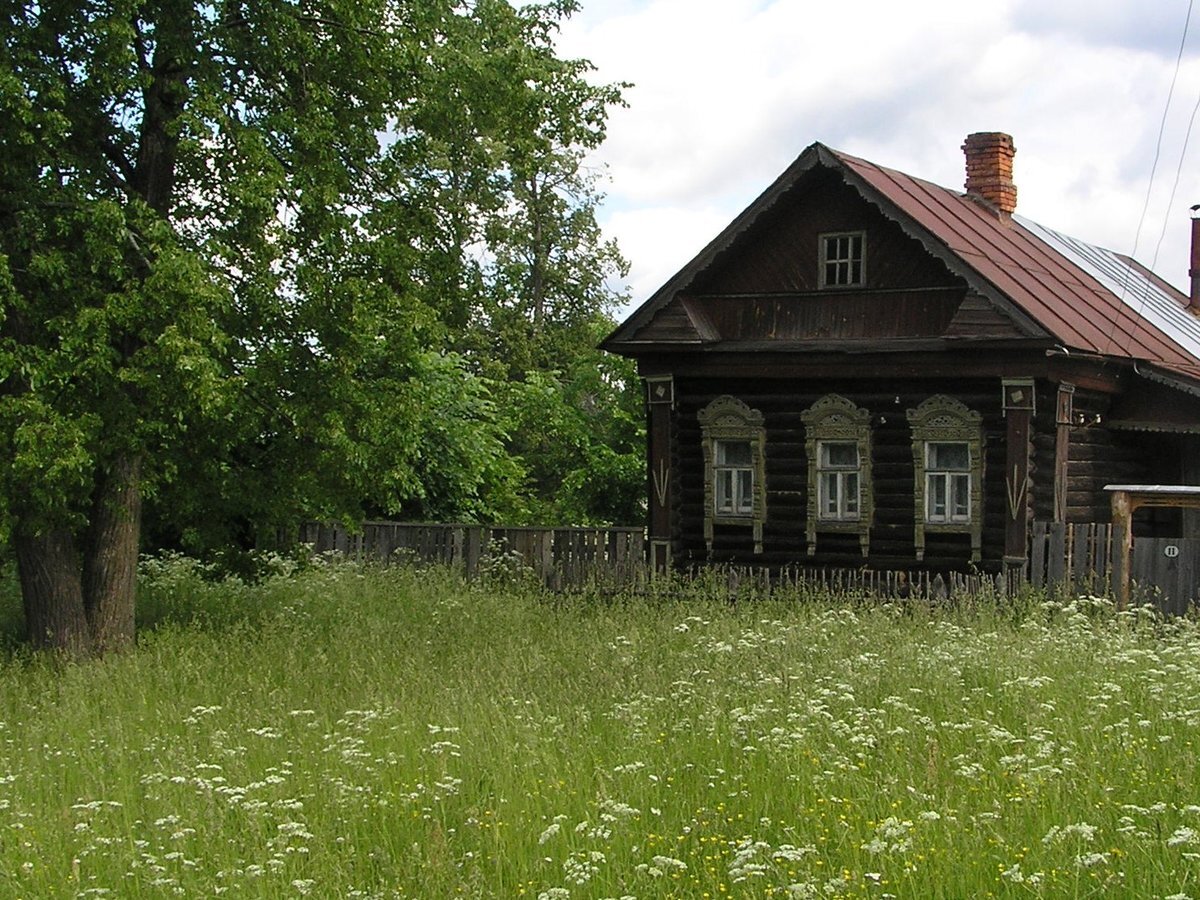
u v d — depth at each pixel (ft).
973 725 36.91
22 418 48.32
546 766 34.86
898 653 47.75
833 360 75.56
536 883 27.63
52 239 52.24
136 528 58.44
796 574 77.05
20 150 50.14
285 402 57.72
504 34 59.88
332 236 54.70
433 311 57.98
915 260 74.49
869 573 74.69
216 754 37.73
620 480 115.14
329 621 62.69
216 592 70.44
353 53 55.36
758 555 79.46
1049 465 72.18
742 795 32.22
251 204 50.93
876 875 24.89
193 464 59.41
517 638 56.39
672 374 79.87
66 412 49.73
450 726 38.63
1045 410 72.13
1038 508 71.77
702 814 30.78
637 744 36.63
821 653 48.19
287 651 53.21
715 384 80.48
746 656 47.32
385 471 60.23
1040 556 64.95
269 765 37.04
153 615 64.75
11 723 43.86
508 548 81.10
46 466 47.88
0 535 48.21
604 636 56.24
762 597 69.00
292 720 42.29
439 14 58.44
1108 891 25.07
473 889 27.07
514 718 39.42
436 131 58.95
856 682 43.19
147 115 55.72
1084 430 76.02
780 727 36.63
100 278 51.31
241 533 68.64
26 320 50.85
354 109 57.77
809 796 31.78
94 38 51.37
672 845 29.07
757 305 78.43
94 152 54.34
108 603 57.16
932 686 42.52
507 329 164.86
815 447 77.66
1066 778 31.53
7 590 75.10
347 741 38.19
